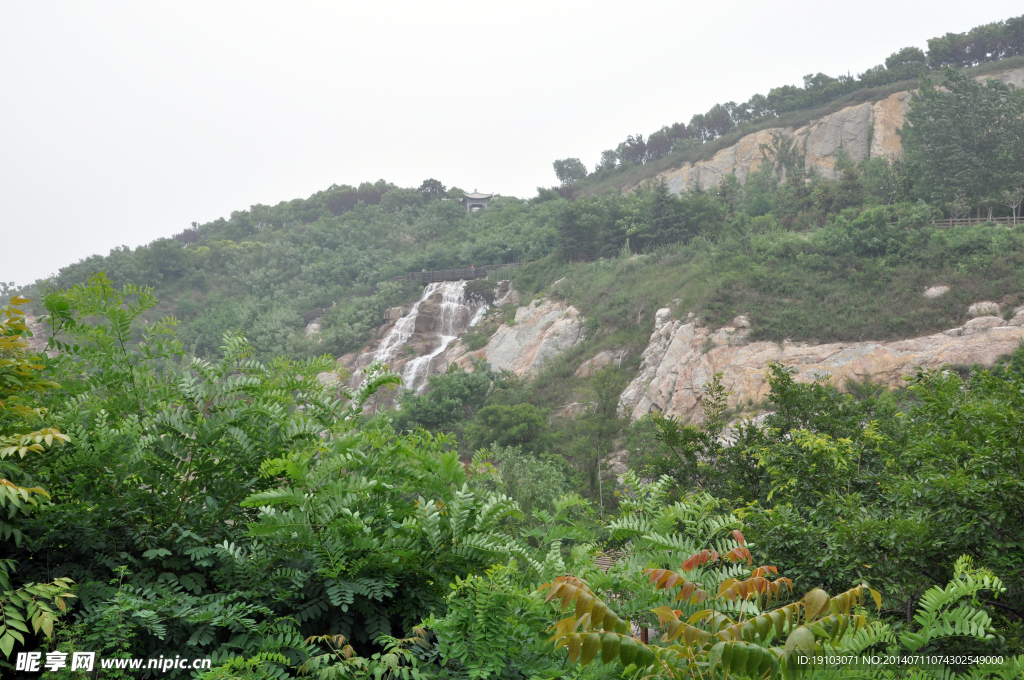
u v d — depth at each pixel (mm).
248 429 4516
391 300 69875
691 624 3152
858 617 2951
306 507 3826
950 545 5742
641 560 4219
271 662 3184
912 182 57469
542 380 46156
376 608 3816
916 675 3178
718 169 86688
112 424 4309
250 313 78875
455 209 104375
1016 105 55219
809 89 102438
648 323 45562
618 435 30469
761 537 6688
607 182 105938
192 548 3797
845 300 38312
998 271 36219
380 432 4926
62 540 3748
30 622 3342
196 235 128875
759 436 11797
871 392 13547
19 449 3398
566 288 56875
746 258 45719
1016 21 88000
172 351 5371
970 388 10078
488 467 5859
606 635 2514
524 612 3529
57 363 4957
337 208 122000
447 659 3389
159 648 3398
